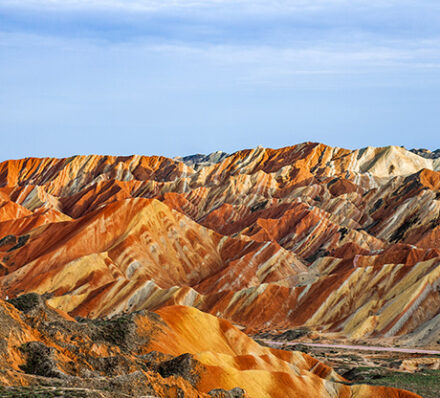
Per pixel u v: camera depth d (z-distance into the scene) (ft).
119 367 271.90
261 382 328.90
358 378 417.28
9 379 209.05
